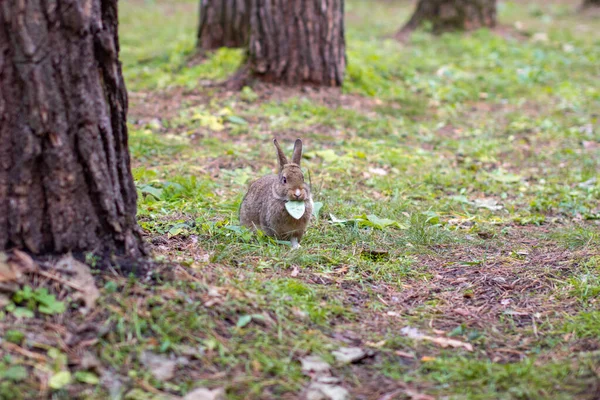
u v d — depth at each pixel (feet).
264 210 30.94
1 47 20.24
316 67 58.08
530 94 65.62
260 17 56.70
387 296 26.43
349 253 29.91
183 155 44.65
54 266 21.27
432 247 32.14
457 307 25.80
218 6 62.54
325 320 23.53
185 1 118.93
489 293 26.99
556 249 31.94
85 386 18.51
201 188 37.55
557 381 20.26
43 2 20.31
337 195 38.27
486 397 19.45
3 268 20.53
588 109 61.26
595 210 38.75
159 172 40.40
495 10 91.86
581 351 22.09
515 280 28.07
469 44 81.30
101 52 21.56
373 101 58.75
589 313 24.39
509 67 73.72
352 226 33.42
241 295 23.11
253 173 41.91
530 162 48.08
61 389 18.17
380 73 65.10
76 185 21.61
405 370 21.15
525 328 24.08
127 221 22.93
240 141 48.16
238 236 30.22
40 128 20.72
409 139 51.78
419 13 90.53
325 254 29.37
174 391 18.92
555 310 25.35
